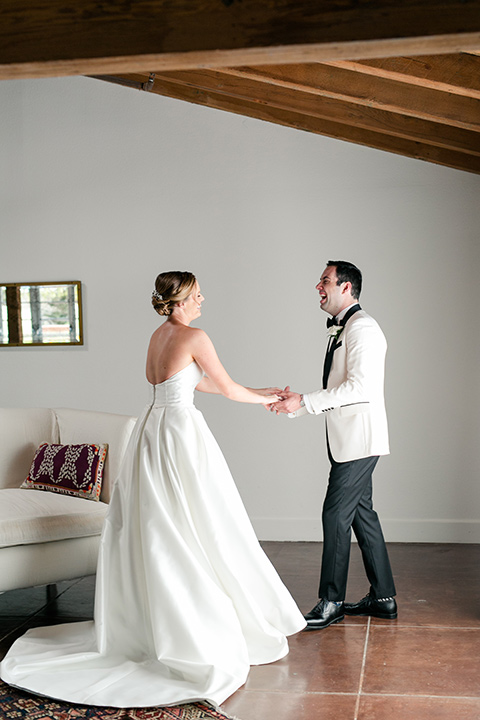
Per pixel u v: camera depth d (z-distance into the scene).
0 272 5.64
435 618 3.61
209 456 3.24
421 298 5.17
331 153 5.25
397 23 1.93
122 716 2.59
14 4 2.14
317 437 5.27
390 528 5.21
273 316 5.32
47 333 5.59
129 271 5.49
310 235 5.28
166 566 2.97
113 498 3.24
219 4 2.03
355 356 3.57
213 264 5.39
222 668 2.86
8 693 2.78
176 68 2.17
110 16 2.09
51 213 5.57
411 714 2.61
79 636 3.26
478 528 5.11
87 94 5.52
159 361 3.34
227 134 5.36
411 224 5.18
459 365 5.13
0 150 5.63
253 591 3.25
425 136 4.48
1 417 4.25
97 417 4.15
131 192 5.48
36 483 4.02
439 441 5.16
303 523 5.28
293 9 1.99
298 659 3.14
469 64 3.12
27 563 3.45
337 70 3.74
